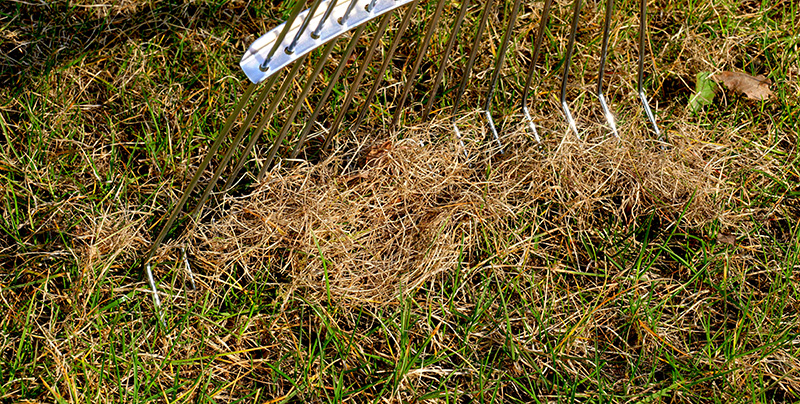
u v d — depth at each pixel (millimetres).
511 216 2396
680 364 2154
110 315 2117
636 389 2115
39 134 2385
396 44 1972
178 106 2527
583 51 2801
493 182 2400
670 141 2596
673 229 2393
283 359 2109
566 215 2408
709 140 2613
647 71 2805
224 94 2578
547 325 2217
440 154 2432
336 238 2252
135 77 2588
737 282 2322
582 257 2381
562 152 2434
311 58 2656
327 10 1464
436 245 2254
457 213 2344
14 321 2080
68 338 2037
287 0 2820
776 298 2256
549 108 2684
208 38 2697
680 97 2779
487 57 2742
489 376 2088
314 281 2221
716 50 2854
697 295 2271
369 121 2559
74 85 2543
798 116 2666
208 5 2777
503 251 2297
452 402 2082
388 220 2314
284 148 2473
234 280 2186
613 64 2795
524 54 2832
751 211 2439
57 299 2121
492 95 2523
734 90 2738
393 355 2086
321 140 2516
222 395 2057
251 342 2152
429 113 2531
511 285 2246
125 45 2674
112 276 2182
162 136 2479
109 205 2311
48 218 2268
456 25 2074
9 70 2584
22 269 2158
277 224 2270
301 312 2178
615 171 2416
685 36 2869
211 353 2109
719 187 2479
